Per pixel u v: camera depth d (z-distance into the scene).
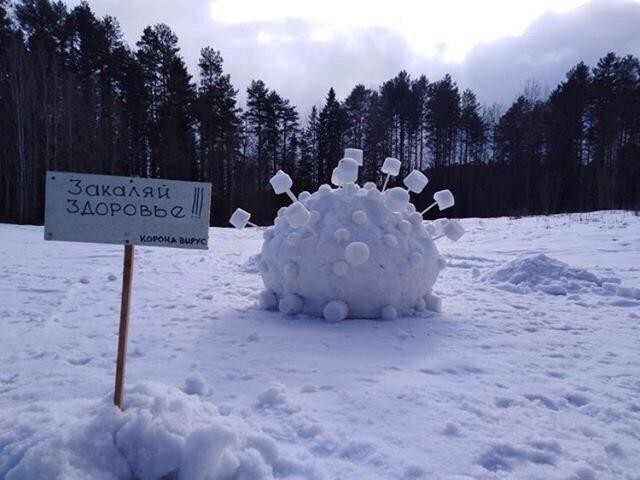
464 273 9.45
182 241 2.65
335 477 2.26
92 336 4.50
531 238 15.56
